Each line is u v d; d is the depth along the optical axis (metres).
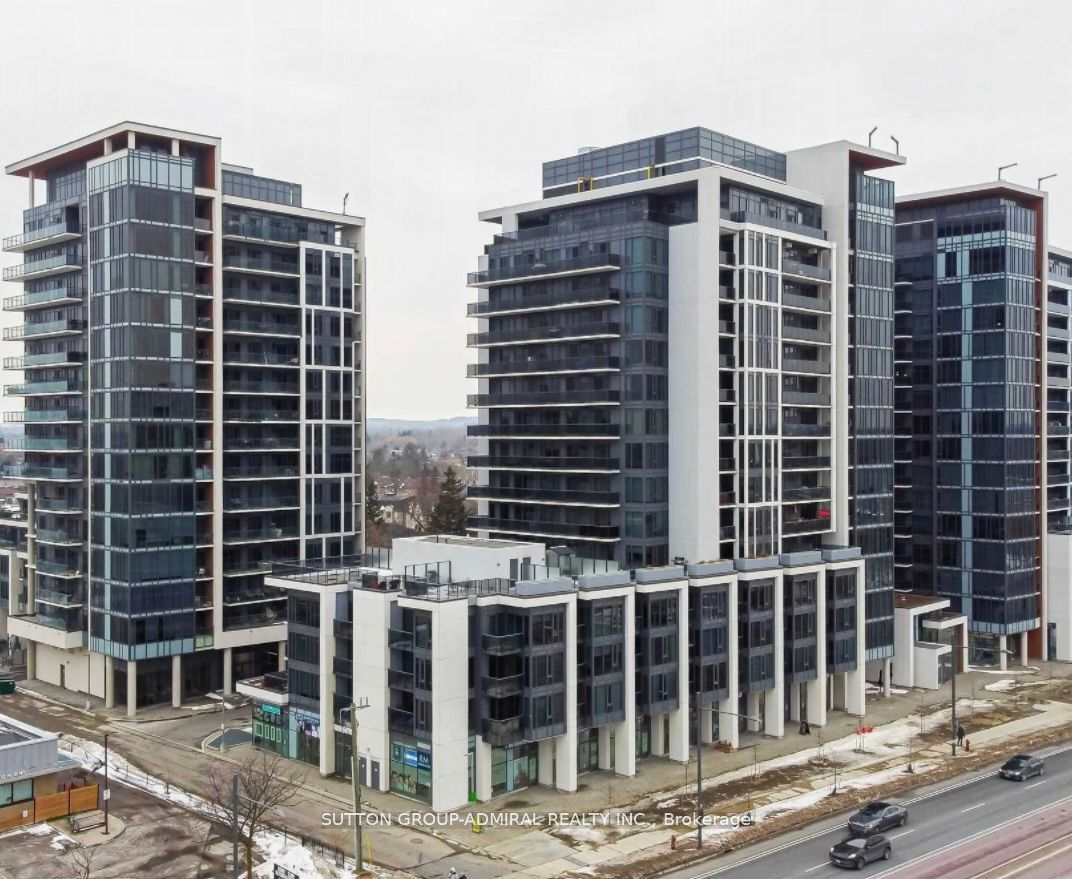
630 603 91.31
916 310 139.50
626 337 109.56
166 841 74.50
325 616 90.06
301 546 125.62
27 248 124.81
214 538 116.38
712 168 104.81
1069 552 137.62
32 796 78.81
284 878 66.94
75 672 119.62
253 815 71.94
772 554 109.38
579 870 69.50
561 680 86.19
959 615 132.75
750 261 107.88
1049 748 99.38
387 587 88.00
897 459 141.00
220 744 99.12
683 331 107.81
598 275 112.88
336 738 90.25
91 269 113.75
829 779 88.88
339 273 130.62
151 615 110.56
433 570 95.88
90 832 76.12
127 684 110.12
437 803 81.25
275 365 123.81
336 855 72.19
